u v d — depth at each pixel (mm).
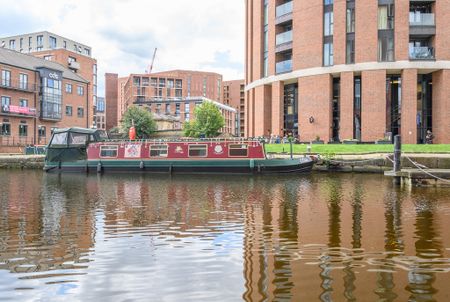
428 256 7539
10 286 6164
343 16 38344
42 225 10680
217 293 5801
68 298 5711
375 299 5500
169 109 120500
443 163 25781
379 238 8984
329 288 5930
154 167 30703
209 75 148875
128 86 132125
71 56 74312
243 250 8086
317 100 39844
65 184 22938
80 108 65125
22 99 53938
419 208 13078
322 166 29016
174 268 6957
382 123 37062
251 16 50344
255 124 48781
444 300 5441
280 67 43906
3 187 21188
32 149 45500
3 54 54562
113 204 14508
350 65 38062
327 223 10742
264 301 5492
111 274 6676
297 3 41594
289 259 7422
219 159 29109
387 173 20453
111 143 32250
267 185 21156
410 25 36969
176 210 13023
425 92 40281
